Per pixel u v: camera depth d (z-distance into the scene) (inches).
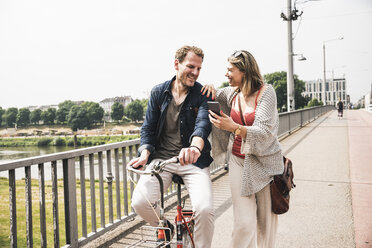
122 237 129.7
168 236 78.2
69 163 114.2
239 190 85.9
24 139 6373.0
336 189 196.1
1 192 334.6
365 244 119.9
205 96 90.4
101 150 130.9
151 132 92.3
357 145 377.7
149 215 86.1
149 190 85.5
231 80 85.8
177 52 87.7
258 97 83.0
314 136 478.3
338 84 6338.6
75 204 117.1
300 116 649.0
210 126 86.1
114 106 7372.1
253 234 84.9
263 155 80.7
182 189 196.5
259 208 89.0
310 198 179.0
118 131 6589.6
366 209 158.6
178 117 90.0
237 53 84.0
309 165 270.7
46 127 7509.8
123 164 146.6
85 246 121.2
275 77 3833.7
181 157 73.4
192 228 90.5
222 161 94.9
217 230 137.3
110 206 137.6
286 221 145.6
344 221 143.5
